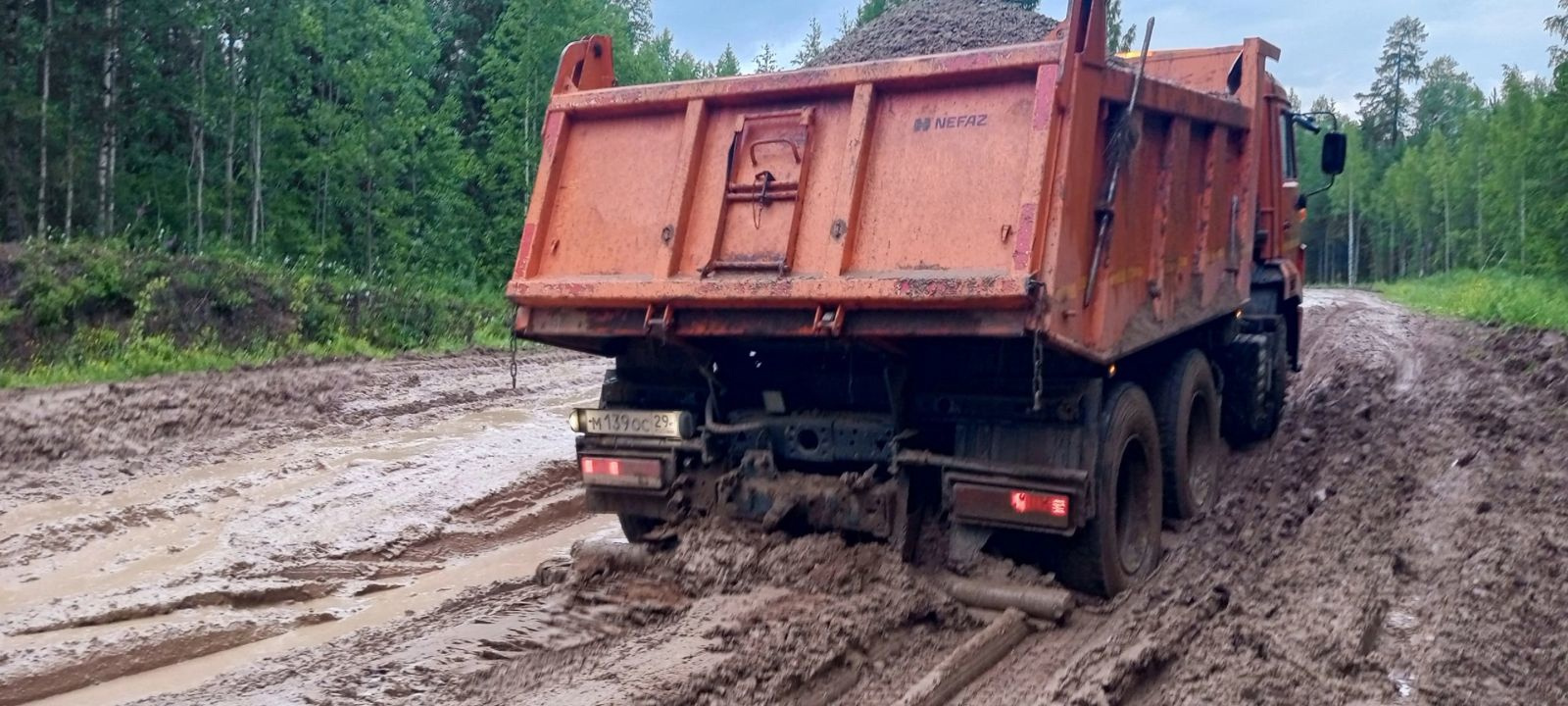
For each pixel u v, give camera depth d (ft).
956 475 18.76
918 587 18.45
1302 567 21.38
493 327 75.61
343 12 85.05
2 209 66.49
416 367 53.98
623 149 20.57
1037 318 16.38
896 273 17.56
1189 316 23.07
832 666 16.06
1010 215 16.94
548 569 20.48
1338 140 32.68
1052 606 18.28
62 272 52.90
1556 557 21.57
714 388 20.72
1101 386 18.86
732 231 19.10
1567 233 87.97
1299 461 29.27
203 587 20.89
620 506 21.45
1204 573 21.38
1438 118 272.72
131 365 48.08
